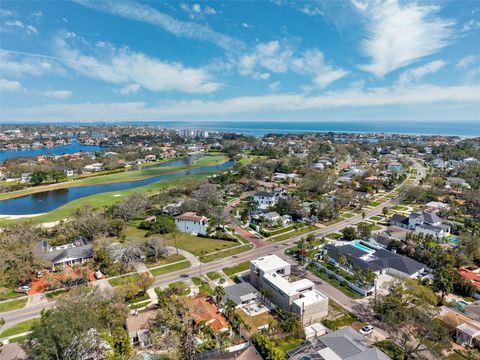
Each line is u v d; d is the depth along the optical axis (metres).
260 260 71.75
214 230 105.19
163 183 183.88
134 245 78.56
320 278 72.56
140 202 119.38
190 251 88.69
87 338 43.28
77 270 74.06
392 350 48.06
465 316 55.88
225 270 76.75
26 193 163.88
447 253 76.06
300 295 58.88
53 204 144.75
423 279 67.50
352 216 120.31
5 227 98.69
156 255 81.94
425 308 50.97
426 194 138.25
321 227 108.75
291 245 92.94
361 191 150.12
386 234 96.94
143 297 64.06
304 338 50.88
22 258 70.75
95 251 80.69
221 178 180.62
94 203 141.50
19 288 66.81
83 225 95.62
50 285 67.38
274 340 49.78
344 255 78.69
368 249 85.94
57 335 39.31
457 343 50.62
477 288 63.34
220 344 48.19
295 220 117.00
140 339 50.19
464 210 120.62
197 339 49.97
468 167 192.12
